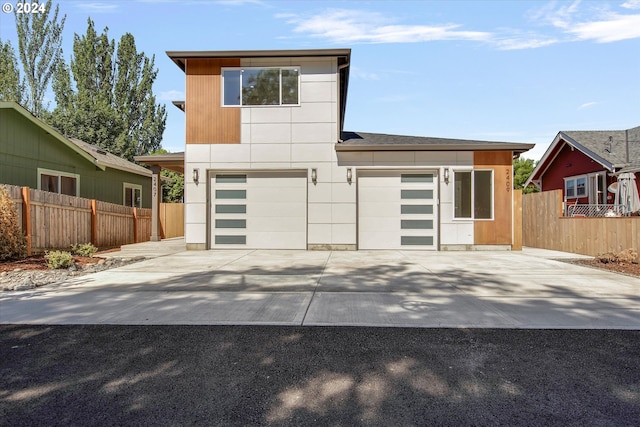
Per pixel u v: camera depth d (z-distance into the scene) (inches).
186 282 275.6
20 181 500.4
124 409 106.6
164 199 1290.6
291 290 249.6
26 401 111.0
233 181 496.7
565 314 194.5
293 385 120.6
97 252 469.4
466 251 474.9
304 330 171.6
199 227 492.4
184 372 130.0
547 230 513.0
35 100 1327.5
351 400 111.3
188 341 158.4
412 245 486.6
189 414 104.0
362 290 250.1
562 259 396.5
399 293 241.3
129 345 154.0
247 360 139.5
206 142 490.9
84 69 1284.4
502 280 283.4
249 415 103.6
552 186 844.6
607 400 110.8
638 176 612.7
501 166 483.2
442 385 120.3
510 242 482.0
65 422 100.1
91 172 644.7
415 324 179.5
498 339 159.8
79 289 252.5
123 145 1198.3
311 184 485.4
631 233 384.5
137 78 1400.1
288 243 492.1
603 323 179.6
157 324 179.9
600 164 674.2
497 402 109.8
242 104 489.1
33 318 188.7
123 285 265.3
